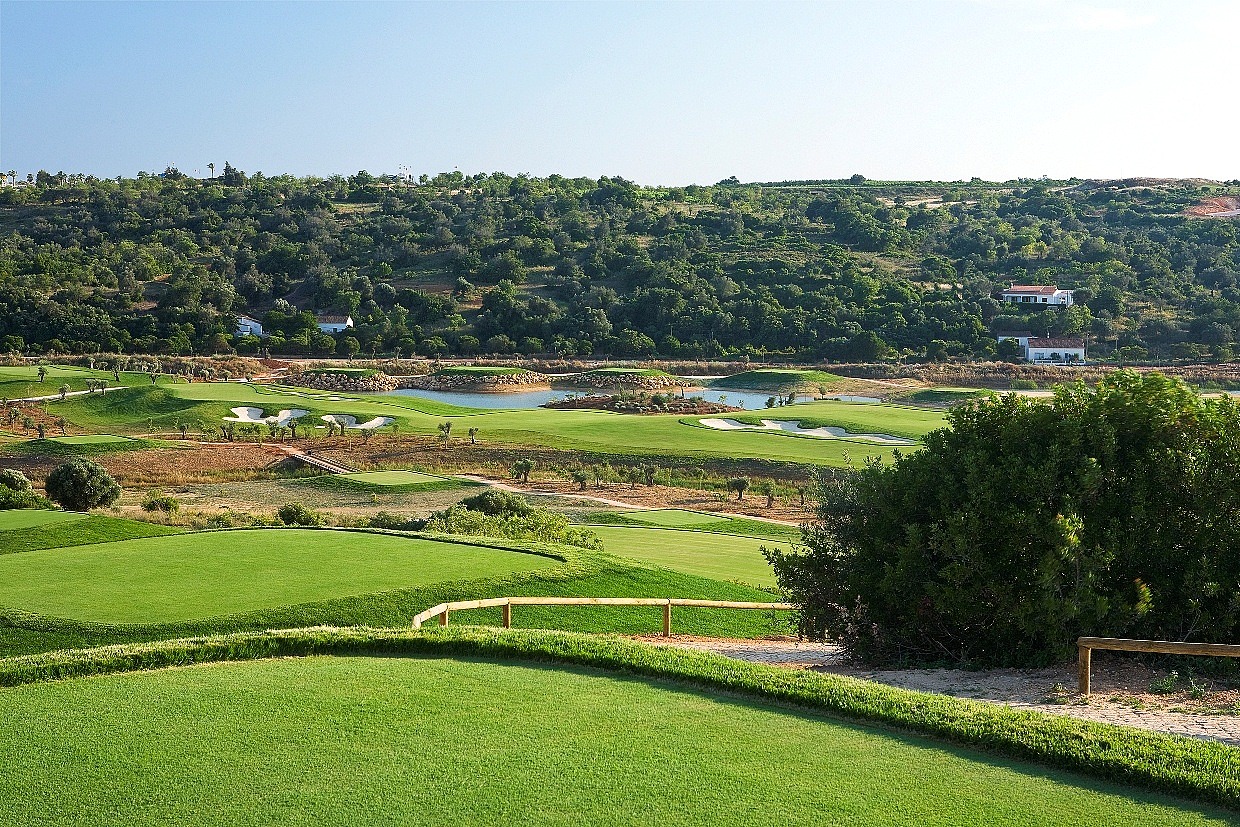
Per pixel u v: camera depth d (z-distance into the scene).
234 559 22.56
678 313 130.88
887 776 9.10
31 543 25.91
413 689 11.63
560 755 9.50
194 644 13.17
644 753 9.59
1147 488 15.88
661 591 23.78
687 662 12.48
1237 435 16.03
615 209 187.75
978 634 16.33
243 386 91.94
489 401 96.81
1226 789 8.55
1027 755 9.56
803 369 113.06
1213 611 15.30
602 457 58.75
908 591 16.34
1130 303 130.62
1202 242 163.00
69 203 189.38
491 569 22.58
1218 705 12.63
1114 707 12.51
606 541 35.84
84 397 80.38
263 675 12.23
